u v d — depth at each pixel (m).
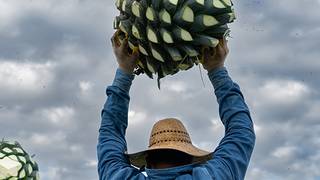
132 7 4.32
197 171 3.76
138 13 4.31
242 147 4.02
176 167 3.85
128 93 4.61
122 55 4.63
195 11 4.27
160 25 4.28
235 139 4.06
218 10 4.29
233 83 4.37
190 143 4.15
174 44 4.34
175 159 3.99
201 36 4.30
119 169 4.11
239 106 4.23
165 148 3.96
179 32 4.23
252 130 4.15
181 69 4.56
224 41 4.46
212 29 4.37
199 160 4.14
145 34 4.40
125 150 4.40
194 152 3.98
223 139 4.14
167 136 4.08
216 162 3.90
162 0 4.22
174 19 4.25
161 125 4.16
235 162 3.93
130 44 4.55
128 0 4.45
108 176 4.11
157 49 4.36
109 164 4.21
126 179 3.97
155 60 4.51
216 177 3.79
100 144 4.38
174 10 4.22
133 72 4.70
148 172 3.91
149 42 4.38
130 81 4.64
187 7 4.21
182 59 4.41
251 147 4.08
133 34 4.39
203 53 4.41
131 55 4.61
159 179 3.84
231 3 4.44
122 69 4.64
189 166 3.87
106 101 4.58
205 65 4.46
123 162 4.23
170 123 4.16
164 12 4.20
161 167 4.00
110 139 4.38
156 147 3.98
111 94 4.57
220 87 4.34
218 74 4.40
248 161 4.04
